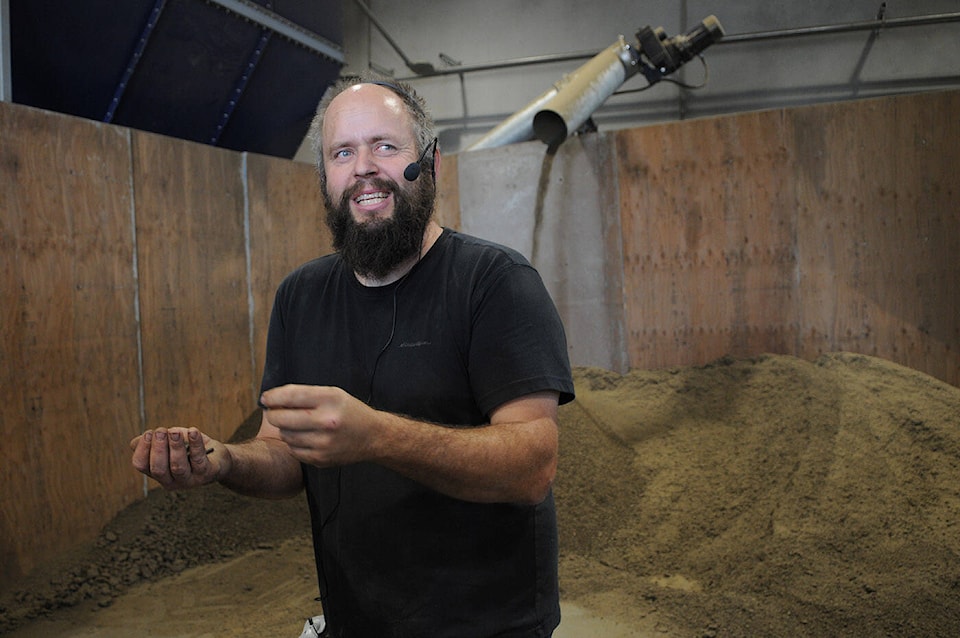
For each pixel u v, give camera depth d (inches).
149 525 176.1
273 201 226.7
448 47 352.2
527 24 340.2
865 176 197.9
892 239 195.8
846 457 174.6
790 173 206.2
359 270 63.6
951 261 189.5
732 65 312.5
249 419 215.5
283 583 158.6
